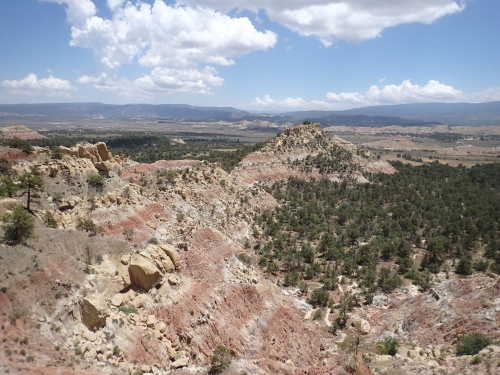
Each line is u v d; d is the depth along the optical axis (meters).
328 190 175.25
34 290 37.50
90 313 38.50
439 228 131.25
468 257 103.44
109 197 66.62
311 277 91.31
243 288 60.47
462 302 59.84
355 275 93.25
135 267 48.97
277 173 182.00
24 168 64.62
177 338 46.28
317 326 67.38
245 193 134.75
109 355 36.62
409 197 172.12
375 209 150.12
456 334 52.31
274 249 105.06
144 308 47.19
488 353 41.91
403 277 93.81
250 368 44.41
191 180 108.62
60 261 42.94
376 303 78.44
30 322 34.38
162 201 84.62
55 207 59.06
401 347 51.72
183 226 73.31
